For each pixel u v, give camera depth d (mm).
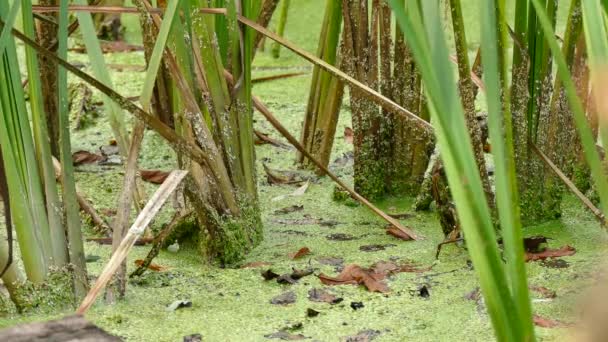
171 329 2609
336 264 2852
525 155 2982
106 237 2979
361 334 2590
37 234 2658
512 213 2189
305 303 2697
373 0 3086
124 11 2713
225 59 2871
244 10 2846
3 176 2559
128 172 2699
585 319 1147
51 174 2660
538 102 2979
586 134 2186
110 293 2705
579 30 2961
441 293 2725
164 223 2994
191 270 2834
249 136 2912
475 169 2176
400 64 3119
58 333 2293
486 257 2186
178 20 2770
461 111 2156
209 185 2840
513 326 2199
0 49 2467
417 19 2160
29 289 2660
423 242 2949
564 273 2783
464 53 2803
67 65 2566
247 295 2729
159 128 2682
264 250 2922
